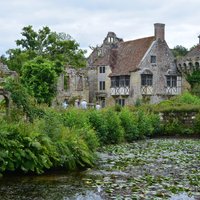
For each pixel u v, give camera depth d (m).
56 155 13.50
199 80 57.12
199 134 31.36
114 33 64.94
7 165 12.23
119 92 59.09
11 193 10.50
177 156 17.94
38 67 41.31
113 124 24.05
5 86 17.89
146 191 10.66
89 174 13.30
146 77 57.78
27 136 13.05
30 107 18.33
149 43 59.25
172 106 34.62
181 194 10.45
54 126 14.91
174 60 60.78
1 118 14.79
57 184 11.64
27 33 64.12
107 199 9.95
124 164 15.52
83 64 65.25
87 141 16.39
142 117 28.98
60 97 54.50
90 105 43.28
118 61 61.62
